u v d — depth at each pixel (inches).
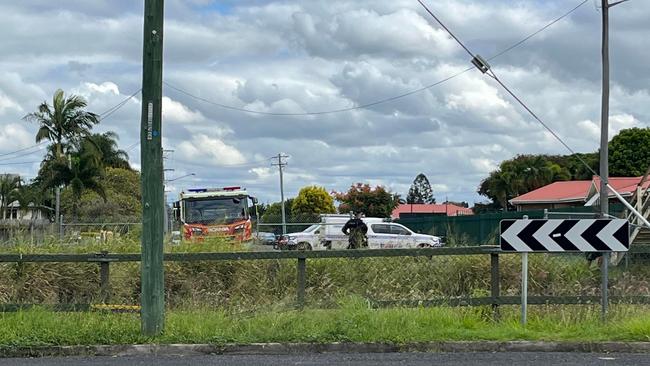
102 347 340.8
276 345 343.6
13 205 2381.9
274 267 507.5
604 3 873.5
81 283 483.5
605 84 872.9
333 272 495.2
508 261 500.4
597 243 375.9
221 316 383.6
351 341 346.9
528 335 352.2
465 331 358.6
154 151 355.9
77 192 1955.0
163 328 357.4
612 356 331.0
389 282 485.1
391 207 2778.1
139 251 543.5
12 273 469.1
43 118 2016.5
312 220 1653.5
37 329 356.5
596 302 389.7
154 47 354.9
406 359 325.4
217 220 1053.8
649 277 483.2
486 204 2824.8
